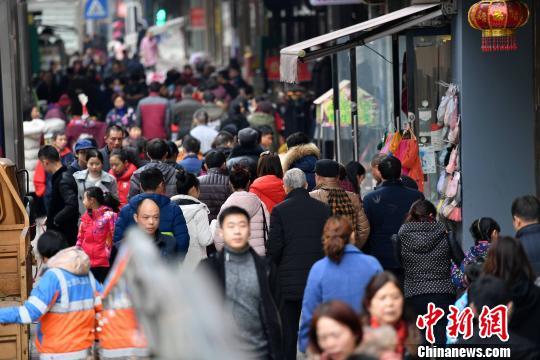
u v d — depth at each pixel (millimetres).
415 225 25484
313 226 25562
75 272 22125
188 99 59781
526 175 32875
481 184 32906
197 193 29375
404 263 25562
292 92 64250
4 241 27094
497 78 32688
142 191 29219
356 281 21406
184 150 39562
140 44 128500
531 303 19219
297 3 83875
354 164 33250
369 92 43281
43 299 21844
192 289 13766
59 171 33875
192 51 159125
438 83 36562
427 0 35375
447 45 36250
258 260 20969
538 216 22172
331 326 16156
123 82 83125
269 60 82125
